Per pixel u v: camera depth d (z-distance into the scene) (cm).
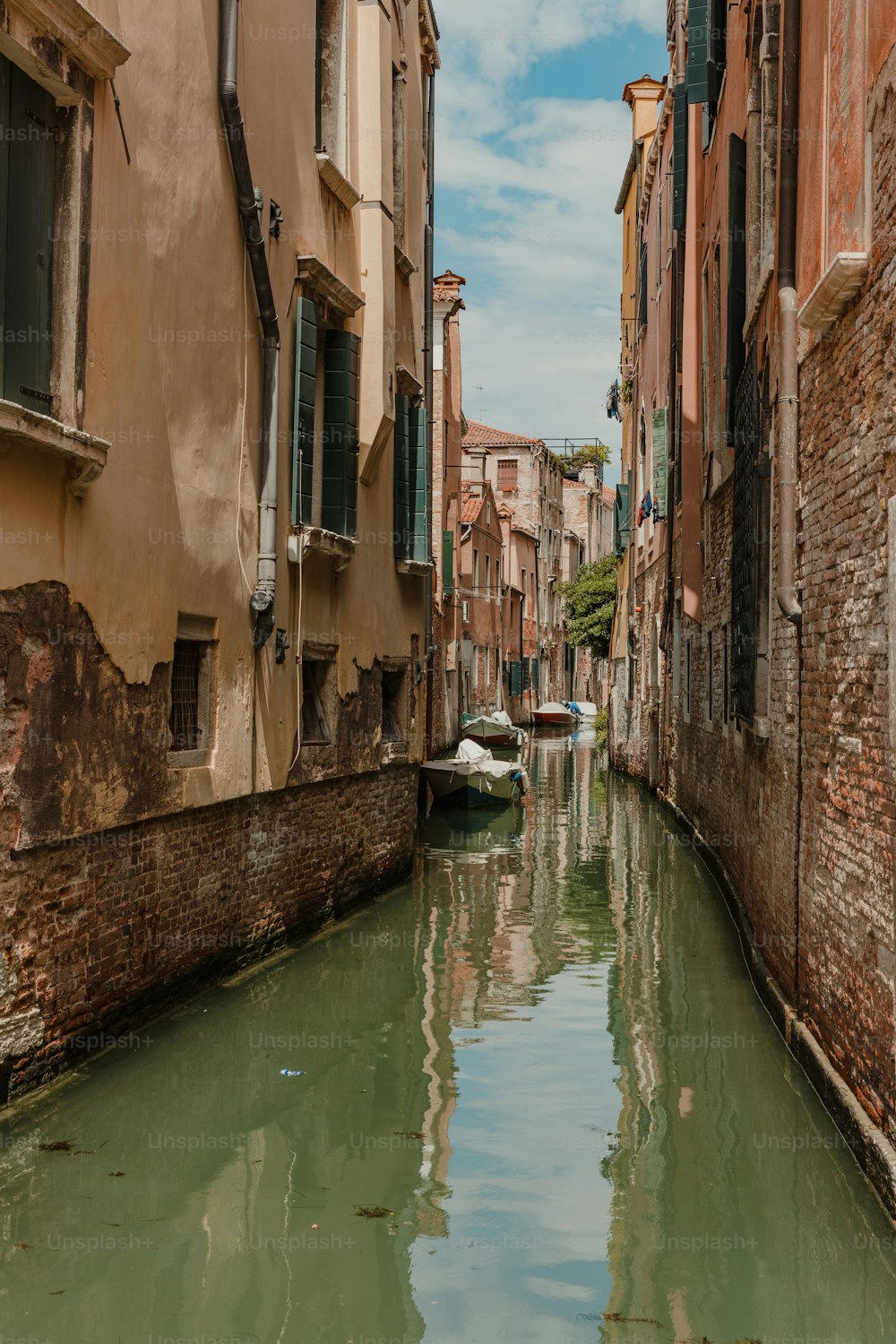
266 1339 433
